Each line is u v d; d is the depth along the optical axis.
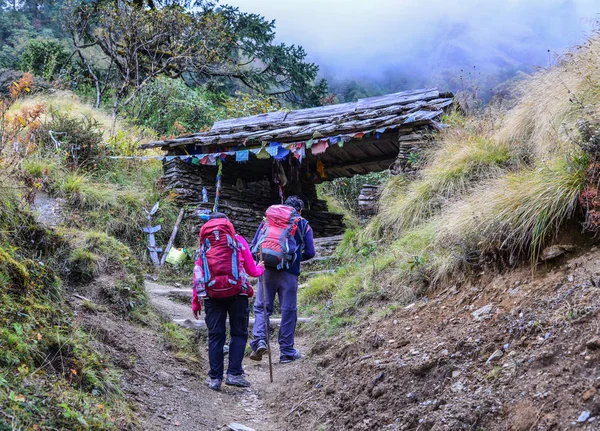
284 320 5.79
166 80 18.78
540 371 3.18
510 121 7.59
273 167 12.35
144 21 18.59
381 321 5.27
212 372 4.97
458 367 3.74
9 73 17.55
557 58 6.89
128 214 10.36
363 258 7.93
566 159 4.68
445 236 5.64
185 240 10.82
